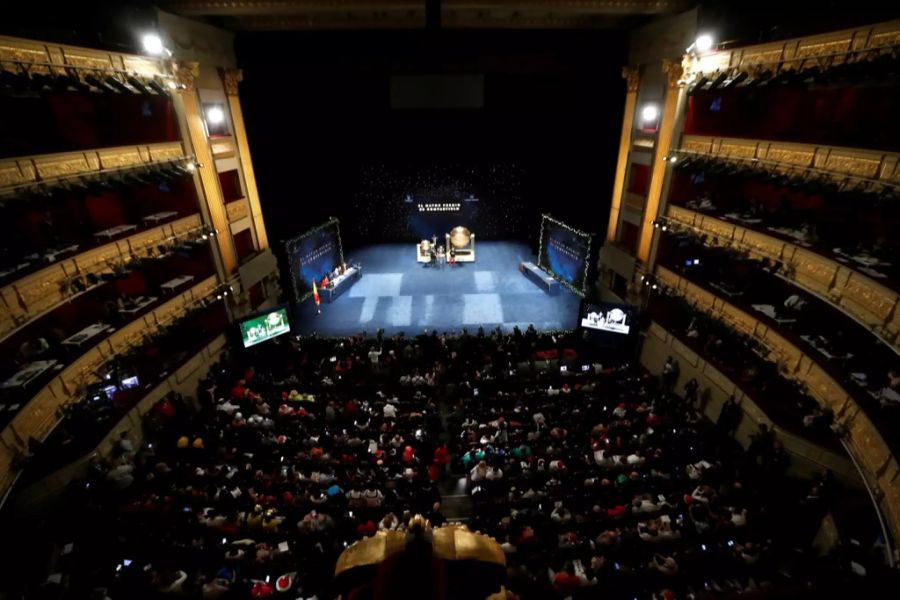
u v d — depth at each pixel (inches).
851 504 487.8
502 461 569.6
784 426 565.6
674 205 807.7
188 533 471.2
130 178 650.8
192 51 792.9
